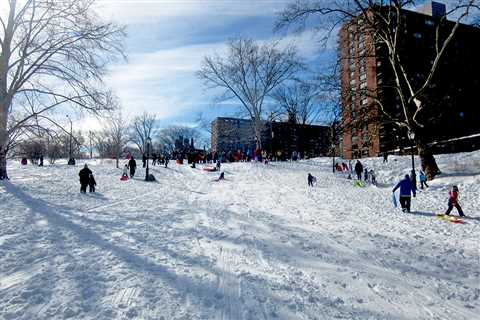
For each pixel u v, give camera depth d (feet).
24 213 31.50
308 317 12.94
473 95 72.18
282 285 16.05
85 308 12.73
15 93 56.39
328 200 50.90
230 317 12.62
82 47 56.03
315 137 191.11
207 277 16.72
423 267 19.29
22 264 17.33
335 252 22.06
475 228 30.27
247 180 85.81
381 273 18.15
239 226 30.53
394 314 13.44
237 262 19.43
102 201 43.34
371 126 78.89
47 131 55.16
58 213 32.42
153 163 149.79
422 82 73.87
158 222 30.89
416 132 66.90
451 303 14.60
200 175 99.66
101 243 22.08
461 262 20.33
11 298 13.34
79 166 122.93
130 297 13.85
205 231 27.81
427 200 49.19
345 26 69.26
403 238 26.37
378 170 87.35
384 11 68.13
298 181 80.89
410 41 76.28
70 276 15.90
